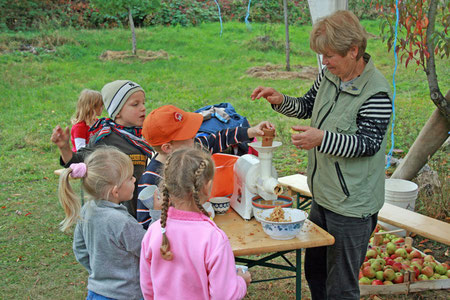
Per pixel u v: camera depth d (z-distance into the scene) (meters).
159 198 2.25
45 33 16.94
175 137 2.46
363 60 2.38
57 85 12.20
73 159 2.85
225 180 2.80
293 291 3.64
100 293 2.21
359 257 2.50
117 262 2.20
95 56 15.37
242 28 19.30
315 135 2.22
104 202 2.24
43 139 8.34
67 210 2.20
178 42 17.44
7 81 12.20
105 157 2.25
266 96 2.79
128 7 15.07
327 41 2.23
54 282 3.90
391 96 2.31
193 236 1.85
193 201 1.90
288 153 7.12
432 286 3.49
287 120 8.89
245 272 2.14
